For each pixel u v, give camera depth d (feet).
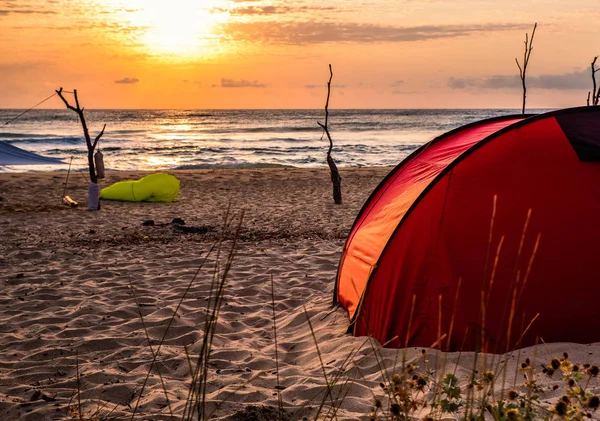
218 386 13.97
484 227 15.24
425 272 15.48
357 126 260.83
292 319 19.39
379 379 13.66
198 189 63.87
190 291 23.16
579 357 13.58
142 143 157.07
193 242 34.04
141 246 32.71
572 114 16.56
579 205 15.12
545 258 14.76
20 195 56.39
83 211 46.60
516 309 14.64
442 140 18.94
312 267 27.27
